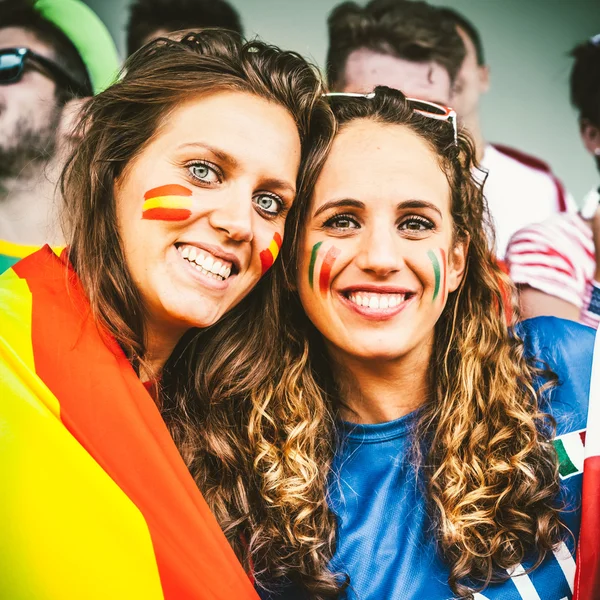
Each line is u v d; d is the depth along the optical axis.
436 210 1.35
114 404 1.20
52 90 2.18
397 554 1.32
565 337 1.50
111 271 1.31
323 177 1.36
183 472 1.21
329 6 2.38
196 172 1.29
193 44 1.40
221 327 1.47
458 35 2.42
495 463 1.33
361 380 1.41
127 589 1.08
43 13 2.18
